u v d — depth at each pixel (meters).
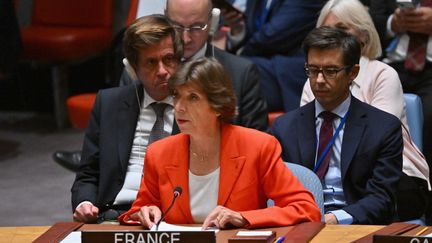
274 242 6.96
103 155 9.60
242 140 7.78
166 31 9.18
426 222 10.85
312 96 10.85
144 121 9.66
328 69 9.23
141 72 9.34
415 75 13.04
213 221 7.41
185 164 7.80
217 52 10.77
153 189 7.96
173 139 7.93
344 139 9.33
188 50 10.52
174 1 10.46
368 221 8.95
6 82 21.94
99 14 19.52
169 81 7.59
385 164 9.20
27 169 17.48
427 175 10.36
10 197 15.79
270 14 14.30
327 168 9.41
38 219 14.55
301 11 13.95
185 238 6.75
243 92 10.56
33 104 22.03
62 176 17.03
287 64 13.71
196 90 7.50
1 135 19.95
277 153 7.79
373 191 9.12
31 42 18.81
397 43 13.23
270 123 13.39
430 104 12.72
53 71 19.94
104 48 19.41
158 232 6.79
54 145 19.09
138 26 9.20
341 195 9.34
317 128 9.59
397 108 10.50
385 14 13.45
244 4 14.70
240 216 7.40
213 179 7.77
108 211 9.42
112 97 9.79
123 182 9.55
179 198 7.79
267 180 7.73
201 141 7.72
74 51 18.80
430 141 12.58
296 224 7.49
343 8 10.74
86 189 9.60
